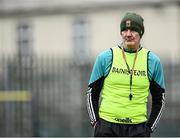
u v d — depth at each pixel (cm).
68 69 3778
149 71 1602
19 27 7956
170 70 3825
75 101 3784
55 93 3753
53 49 7756
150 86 1630
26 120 3706
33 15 7862
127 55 1602
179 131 3753
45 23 7800
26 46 7919
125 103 1591
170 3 7112
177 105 3784
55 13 7738
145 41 7212
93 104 1625
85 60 3825
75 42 7644
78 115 3781
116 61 1600
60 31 7712
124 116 1591
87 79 3778
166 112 3788
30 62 3722
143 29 1608
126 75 1591
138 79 1591
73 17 7644
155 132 3766
